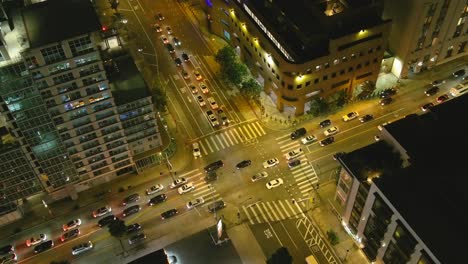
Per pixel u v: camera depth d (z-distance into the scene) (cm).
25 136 11031
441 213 9681
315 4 14075
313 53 13675
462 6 14562
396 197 9938
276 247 12194
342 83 14712
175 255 12150
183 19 18238
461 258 9012
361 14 13488
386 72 15975
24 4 11769
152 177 13650
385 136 11512
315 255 12025
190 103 15462
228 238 12325
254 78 16112
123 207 13075
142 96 12312
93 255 12250
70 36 9994
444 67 16100
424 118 11456
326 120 14675
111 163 13038
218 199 13162
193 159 14038
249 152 14162
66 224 12706
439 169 10406
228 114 15162
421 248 9494
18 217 12838
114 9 18350
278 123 14788
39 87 10381
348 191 11719
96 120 11769
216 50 17100
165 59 16838
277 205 12988
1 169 11388
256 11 14238
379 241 11000
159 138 13462
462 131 11119
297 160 13812
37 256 12262
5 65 9644
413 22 14238
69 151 12044
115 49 13775
